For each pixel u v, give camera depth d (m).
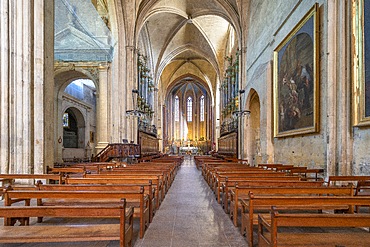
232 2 22.52
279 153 13.50
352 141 7.64
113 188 4.88
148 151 28.89
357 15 7.27
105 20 20.89
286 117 12.30
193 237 4.77
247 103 20.73
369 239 3.30
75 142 28.77
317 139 9.38
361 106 7.06
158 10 25.69
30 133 8.45
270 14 15.09
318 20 9.24
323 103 8.97
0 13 8.06
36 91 8.70
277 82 13.58
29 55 8.51
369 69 6.83
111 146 18.08
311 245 3.10
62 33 20.62
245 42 21.73
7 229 3.56
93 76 20.92
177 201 7.92
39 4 8.79
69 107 25.80
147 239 4.66
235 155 23.02
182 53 39.03
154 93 36.03
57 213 3.22
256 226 5.16
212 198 8.39
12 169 8.09
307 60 10.04
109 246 4.10
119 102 20.33
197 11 27.25
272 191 4.82
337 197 3.64
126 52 21.39
